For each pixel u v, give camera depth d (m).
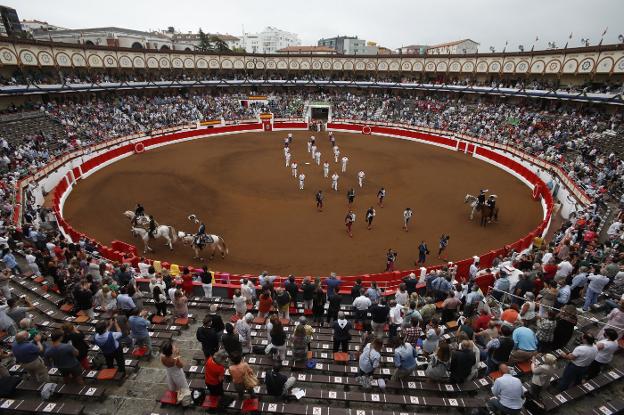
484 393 10.55
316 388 10.97
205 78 73.62
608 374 10.49
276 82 76.75
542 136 46.78
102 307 14.73
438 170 43.84
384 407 10.21
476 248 25.31
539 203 34.03
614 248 18.06
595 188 30.47
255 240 25.80
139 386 10.70
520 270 17.23
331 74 79.88
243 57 76.00
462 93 67.50
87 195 33.72
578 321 13.35
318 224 28.55
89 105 54.62
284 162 45.38
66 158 38.72
